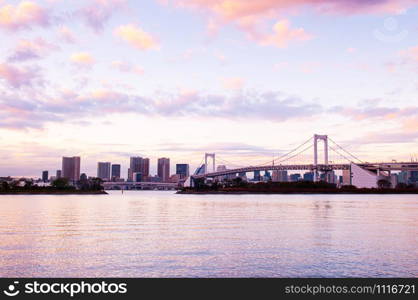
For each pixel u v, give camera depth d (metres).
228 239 32.53
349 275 20.95
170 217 56.62
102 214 63.38
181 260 24.09
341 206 88.25
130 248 28.17
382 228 40.44
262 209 76.75
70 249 27.81
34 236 34.72
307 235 34.91
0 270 21.91
